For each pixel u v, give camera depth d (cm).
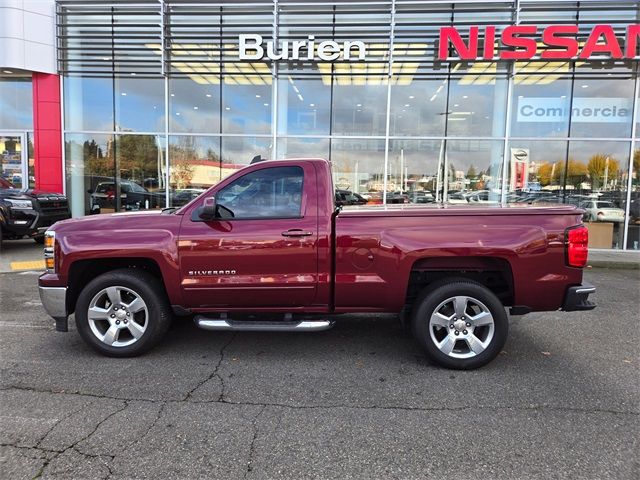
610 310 644
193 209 436
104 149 1370
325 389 379
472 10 1221
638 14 1184
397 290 420
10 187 1182
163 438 303
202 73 1315
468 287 412
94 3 1302
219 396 365
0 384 384
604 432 313
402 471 270
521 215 414
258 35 1252
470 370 420
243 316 452
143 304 436
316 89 1312
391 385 388
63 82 1344
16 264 946
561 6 1190
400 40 1252
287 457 283
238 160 1355
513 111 1273
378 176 1323
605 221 1265
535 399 363
